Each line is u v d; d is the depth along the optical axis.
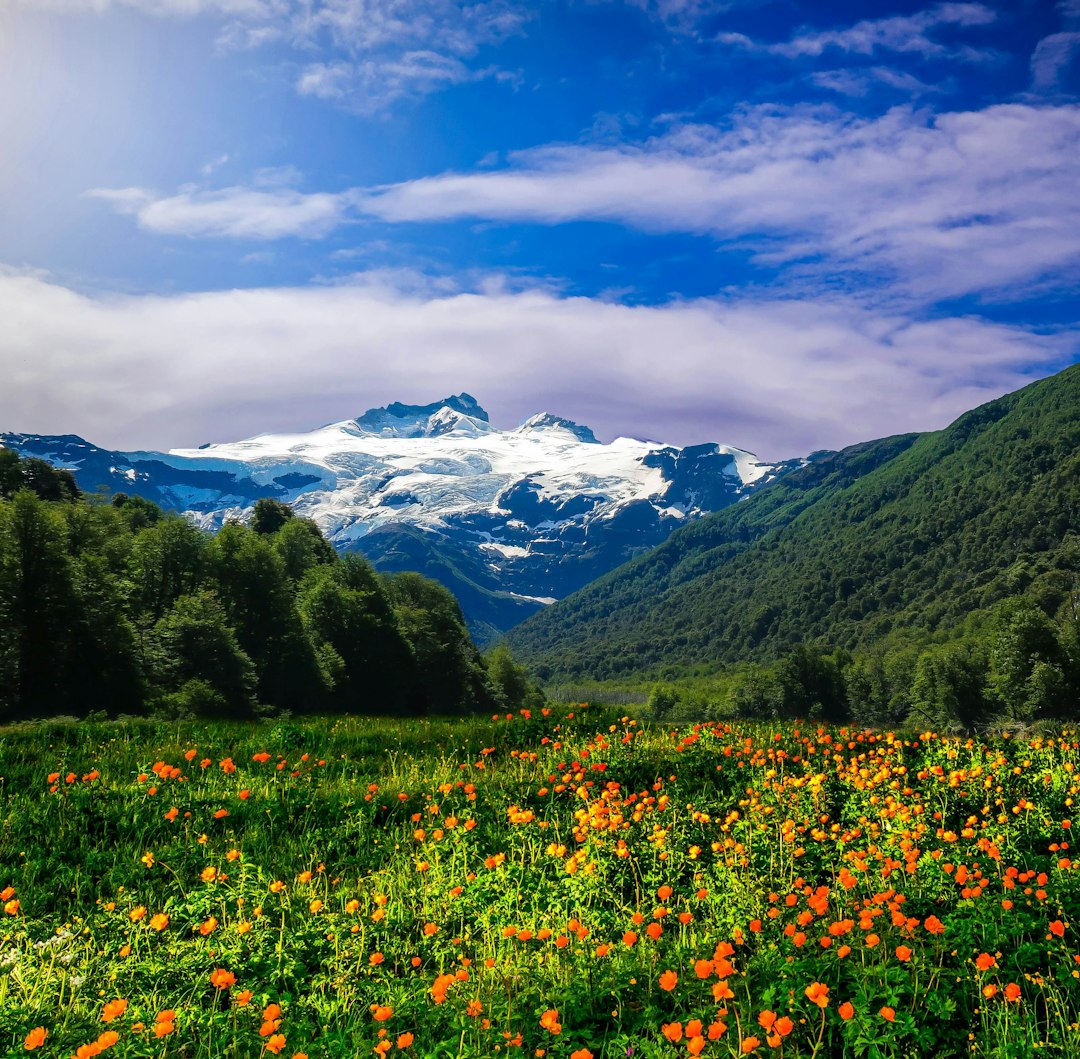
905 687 143.75
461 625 130.50
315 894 8.94
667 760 14.10
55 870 9.80
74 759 14.55
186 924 8.23
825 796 11.77
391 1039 5.90
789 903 7.55
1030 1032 5.39
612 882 8.99
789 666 144.75
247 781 13.17
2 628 55.06
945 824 11.02
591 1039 5.73
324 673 74.75
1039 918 7.17
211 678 62.75
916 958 6.24
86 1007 6.61
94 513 84.25
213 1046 5.99
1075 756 13.86
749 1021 5.75
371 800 12.13
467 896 8.43
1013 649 87.94
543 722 18.81
